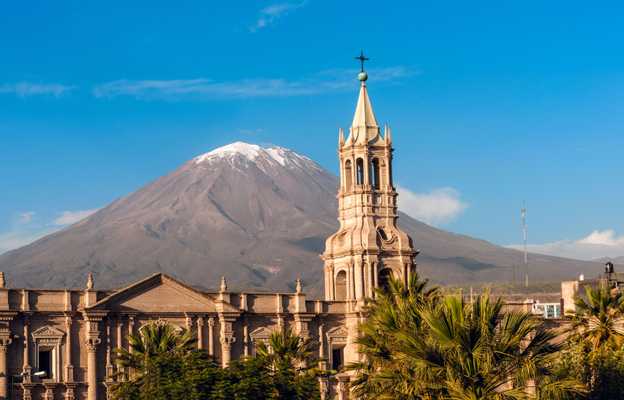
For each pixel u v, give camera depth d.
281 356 129.12
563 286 178.25
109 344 146.50
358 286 163.62
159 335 131.25
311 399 121.94
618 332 130.88
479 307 95.56
